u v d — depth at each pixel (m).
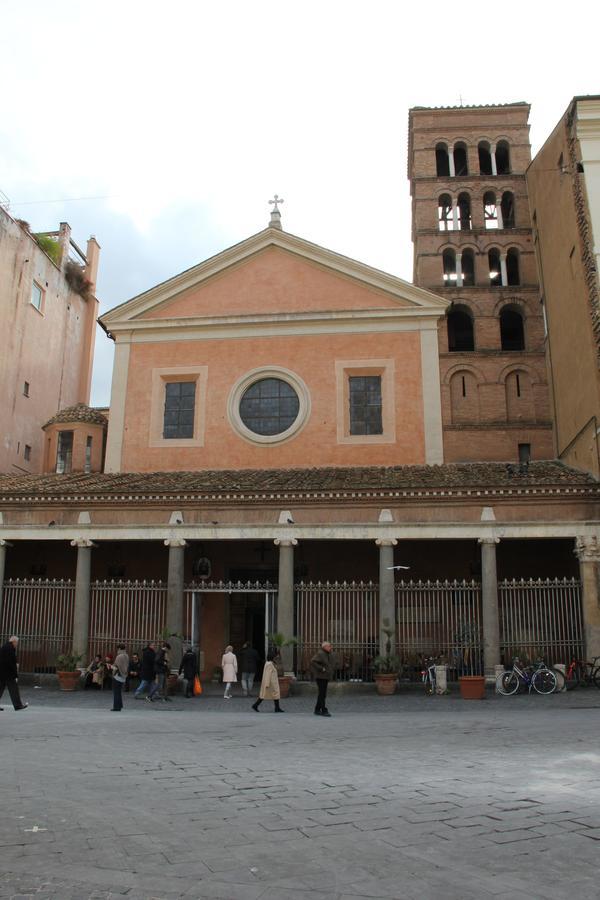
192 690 21.69
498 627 22.17
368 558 25.89
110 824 6.82
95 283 48.66
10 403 37.19
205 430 29.30
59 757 10.33
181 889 5.20
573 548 23.97
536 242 35.78
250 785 8.53
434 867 5.61
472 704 19.14
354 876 5.43
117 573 26.72
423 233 40.12
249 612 26.86
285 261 30.92
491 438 36.09
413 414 28.66
